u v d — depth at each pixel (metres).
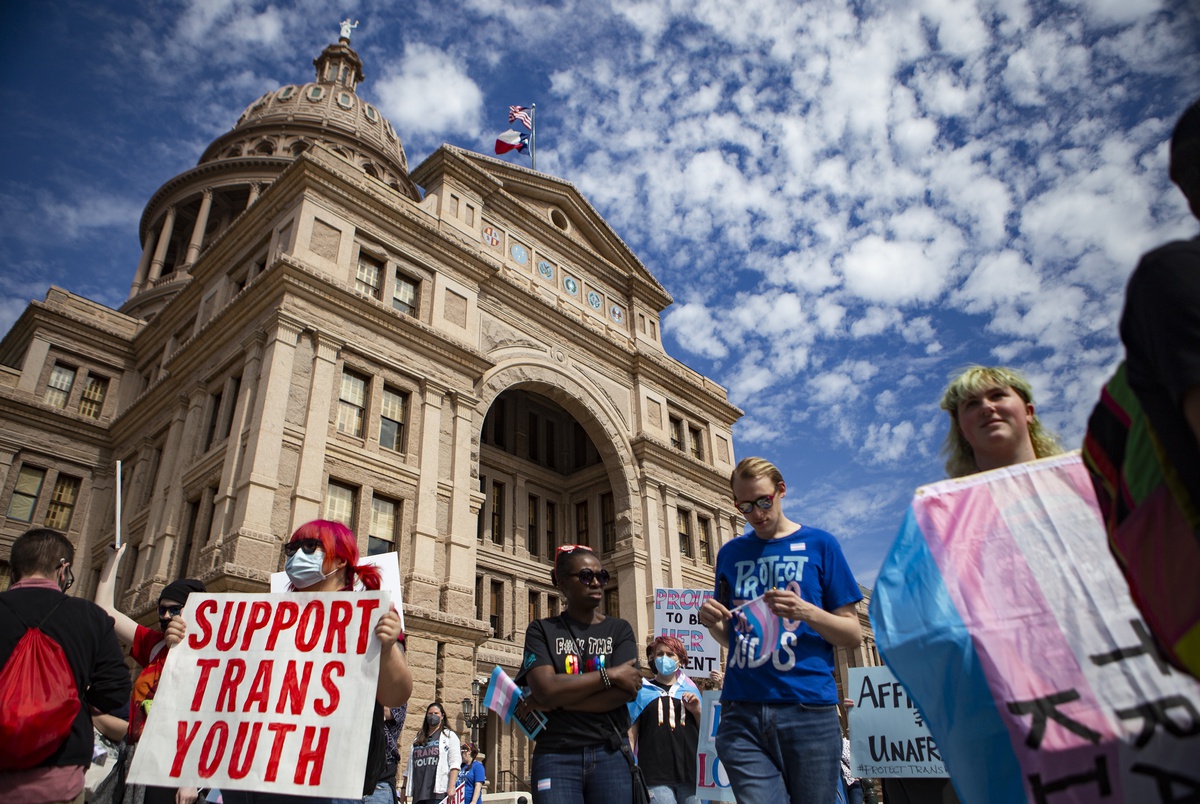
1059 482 3.59
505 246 33.44
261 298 23.77
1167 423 1.97
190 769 5.06
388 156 53.56
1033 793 3.07
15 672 4.73
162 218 49.12
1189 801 2.79
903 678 3.52
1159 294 1.94
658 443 34.78
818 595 5.15
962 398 4.37
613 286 39.09
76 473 31.20
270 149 50.81
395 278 27.25
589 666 5.82
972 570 3.56
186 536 23.30
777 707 4.88
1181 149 2.08
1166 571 2.19
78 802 5.04
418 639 21.70
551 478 36.97
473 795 15.93
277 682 5.21
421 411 25.58
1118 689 3.07
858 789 11.92
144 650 7.34
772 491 5.59
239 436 21.81
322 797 4.84
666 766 9.02
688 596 13.99
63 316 33.38
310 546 5.60
